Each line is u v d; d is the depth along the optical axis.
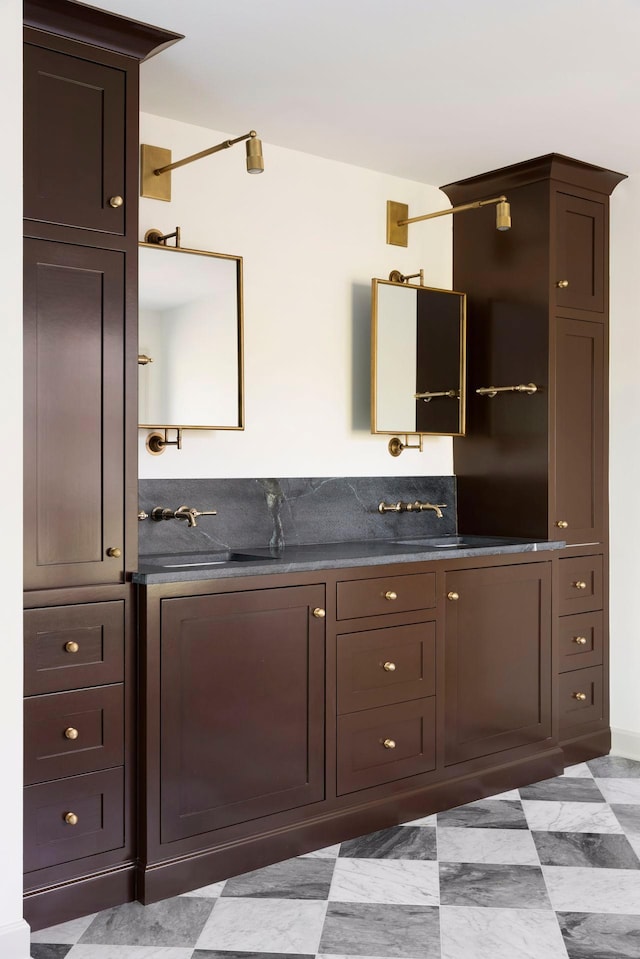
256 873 2.71
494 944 2.32
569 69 2.79
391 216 3.80
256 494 3.36
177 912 2.47
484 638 3.41
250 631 2.72
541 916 2.46
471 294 3.97
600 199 3.86
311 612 2.87
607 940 2.34
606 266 3.90
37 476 2.41
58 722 2.42
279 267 3.46
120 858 2.53
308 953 2.27
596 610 3.91
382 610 3.06
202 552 3.20
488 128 3.29
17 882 2.18
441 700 3.25
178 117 3.16
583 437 3.82
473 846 2.92
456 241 4.02
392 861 2.80
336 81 2.88
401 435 3.83
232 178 3.32
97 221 2.52
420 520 3.92
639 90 2.95
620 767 3.76
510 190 3.79
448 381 3.84
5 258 2.17
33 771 2.38
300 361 3.52
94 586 2.49
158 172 3.09
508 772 3.46
